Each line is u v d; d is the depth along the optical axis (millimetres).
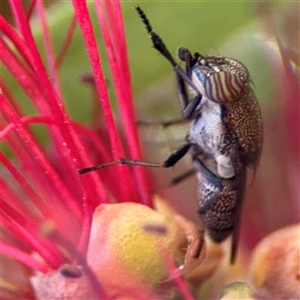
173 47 53
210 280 45
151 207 45
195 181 52
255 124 51
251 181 52
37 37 48
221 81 49
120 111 46
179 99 51
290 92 52
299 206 52
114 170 45
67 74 51
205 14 52
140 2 51
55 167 46
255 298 45
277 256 46
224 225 50
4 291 45
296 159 52
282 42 52
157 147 53
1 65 48
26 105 49
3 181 46
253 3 52
